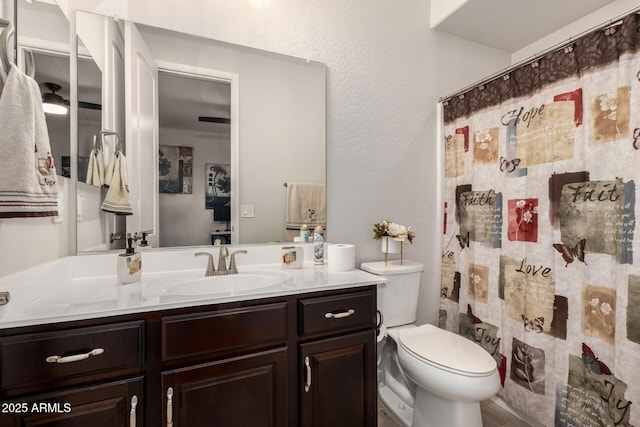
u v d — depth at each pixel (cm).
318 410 108
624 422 111
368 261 179
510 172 153
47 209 81
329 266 140
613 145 115
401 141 189
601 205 118
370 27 179
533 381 142
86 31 123
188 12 139
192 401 89
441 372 118
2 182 68
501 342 158
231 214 146
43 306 84
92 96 123
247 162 149
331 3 168
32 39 100
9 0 84
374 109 180
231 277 126
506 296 155
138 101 131
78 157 120
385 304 158
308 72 162
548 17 187
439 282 201
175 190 137
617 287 114
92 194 122
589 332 122
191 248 138
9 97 71
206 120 142
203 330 91
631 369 109
